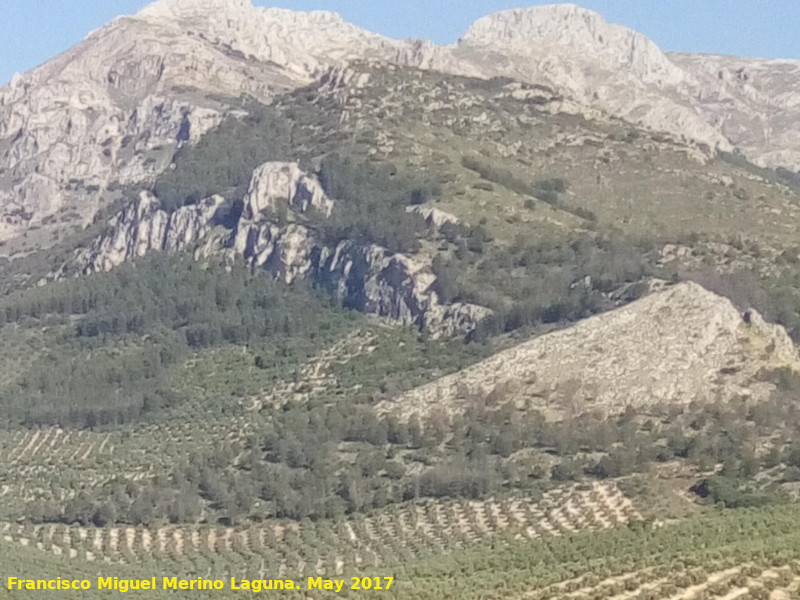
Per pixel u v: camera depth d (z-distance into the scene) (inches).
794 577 7500.0
